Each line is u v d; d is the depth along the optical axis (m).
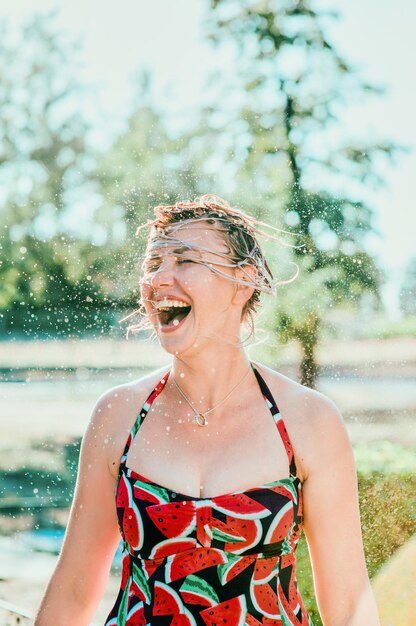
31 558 7.61
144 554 1.60
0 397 17.69
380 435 10.27
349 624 1.66
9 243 16.83
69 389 17.84
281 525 1.60
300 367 9.23
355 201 10.12
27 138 17.36
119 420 1.75
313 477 1.67
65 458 12.63
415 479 3.76
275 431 1.68
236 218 1.74
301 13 11.58
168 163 13.62
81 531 1.76
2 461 12.20
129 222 13.92
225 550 1.57
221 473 1.63
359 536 1.69
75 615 1.76
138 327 1.82
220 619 1.55
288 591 1.61
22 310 17.64
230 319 1.70
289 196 10.25
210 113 11.82
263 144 10.99
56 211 16.48
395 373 11.74
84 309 16.72
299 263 9.30
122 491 1.66
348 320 9.71
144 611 1.58
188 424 1.69
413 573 3.53
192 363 1.69
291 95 11.27
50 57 17.80
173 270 1.66
